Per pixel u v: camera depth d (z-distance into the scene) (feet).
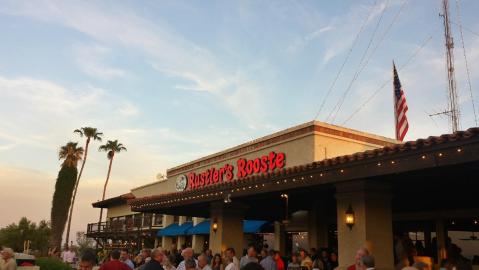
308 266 39.24
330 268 40.11
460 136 24.59
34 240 104.27
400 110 61.41
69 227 175.52
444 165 25.91
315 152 55.01
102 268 25.09
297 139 58.23
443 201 45.96
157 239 108.58
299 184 35.70
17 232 102.73
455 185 35.86
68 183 129.18
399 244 35.83
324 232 54.90
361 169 31.07
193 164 82.94
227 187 43.34
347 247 32.63
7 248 31.32
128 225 115.34
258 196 43.34
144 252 38.19
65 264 54.44
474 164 25.61
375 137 61.98
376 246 31.76
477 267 42.57
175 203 51.39
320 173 34.01
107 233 124.47
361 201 32.40
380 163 29.60
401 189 38.34
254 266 10.94
